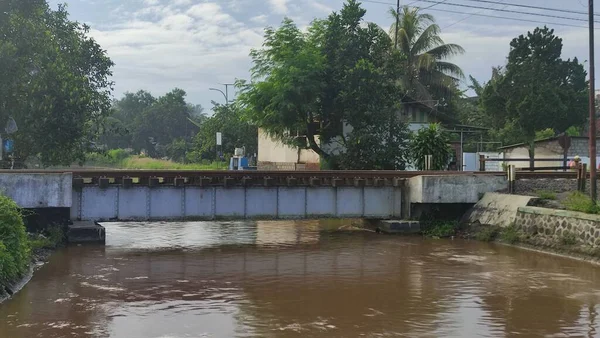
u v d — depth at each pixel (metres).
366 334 11.45
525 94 47.16
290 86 37.62
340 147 42.34
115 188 23.94
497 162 45.41
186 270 18.06
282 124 39.97
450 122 52.81
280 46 40.12
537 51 48.72
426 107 46.72
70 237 22.88
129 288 15.41
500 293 15.16
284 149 51.56
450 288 15.73
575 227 20.86
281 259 20.23
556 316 12.95
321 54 40.09
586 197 23.08
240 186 25.59
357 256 20.92
